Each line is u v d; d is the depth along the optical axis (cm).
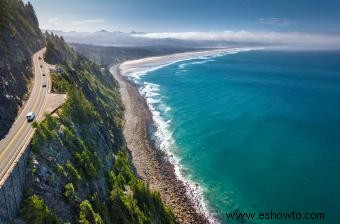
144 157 11794
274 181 10381
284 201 9344
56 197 5425
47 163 5756
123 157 9612
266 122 15838
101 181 7012
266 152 12438
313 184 10112
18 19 14712
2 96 7488
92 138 8294
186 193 9750
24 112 7688
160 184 10081
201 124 15725
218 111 17850
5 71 8606
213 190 9975
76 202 5681
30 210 4788
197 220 8538
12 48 10581
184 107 18762
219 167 11400
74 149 6862
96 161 7294
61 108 7875
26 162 5419
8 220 4409
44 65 11894
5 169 4894
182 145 13262
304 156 11994
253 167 11319
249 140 13638
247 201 9419
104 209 6362
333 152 12244
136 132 14188
